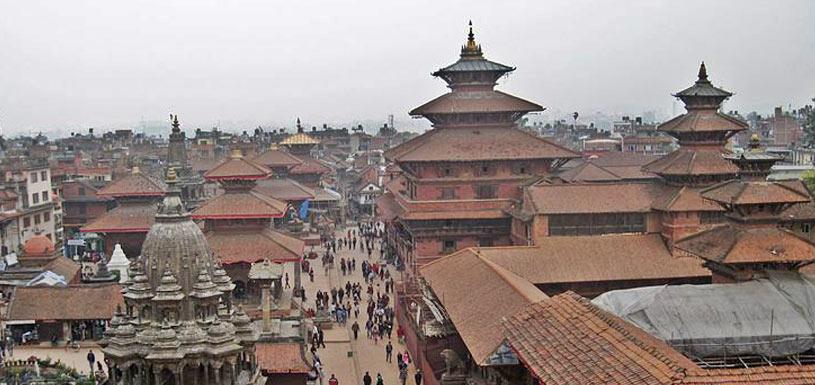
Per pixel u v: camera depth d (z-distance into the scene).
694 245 57.75
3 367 64.06
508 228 94.00
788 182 75.81
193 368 35.72
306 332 64.19
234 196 89.06
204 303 36.38
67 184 141.38
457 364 52.94
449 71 100.62
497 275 58.09
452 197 94.31
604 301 46.81
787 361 43.59
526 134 99.19
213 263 38.44
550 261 74.44
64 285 75.62
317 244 132.88
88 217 141.25
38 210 125.19
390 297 95.00
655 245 77.75
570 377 31.53
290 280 105.00
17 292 74.44
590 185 83.19
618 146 195.38
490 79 101.88
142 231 103.62
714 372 27.59
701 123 82.31
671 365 28.44
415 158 92.31
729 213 57.03
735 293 46.94
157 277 36.38
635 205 81.00
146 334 35.50
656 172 82.44
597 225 81.62
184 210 38.19
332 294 92.44
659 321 44.47
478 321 50.91
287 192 137.25
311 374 58.69
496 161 94.31
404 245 104.00
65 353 70.81
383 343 76.00
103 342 36.66
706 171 78.81
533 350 36.09
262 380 38.72
